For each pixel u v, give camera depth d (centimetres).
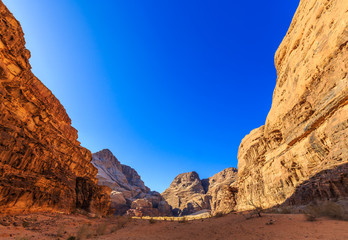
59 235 923
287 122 2309
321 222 670
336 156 1229
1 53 1472
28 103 1802
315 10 1931
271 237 595
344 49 1387
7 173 1305
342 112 1319
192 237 804
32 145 1680
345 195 1023
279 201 2277
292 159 2138
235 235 718
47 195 1684
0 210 1166
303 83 1995
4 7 1518
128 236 918
